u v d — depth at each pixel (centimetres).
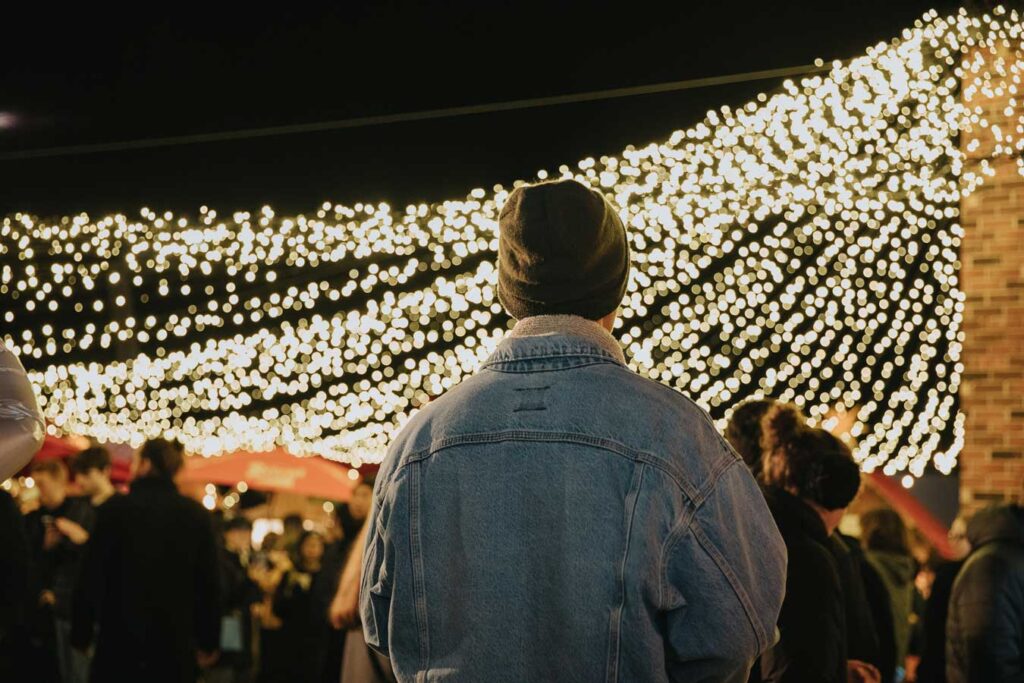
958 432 852
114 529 654
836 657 341
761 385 1100
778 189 737
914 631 759
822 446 392
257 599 927
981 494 694
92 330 1092
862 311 870
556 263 196
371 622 200
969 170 702
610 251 199
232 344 1134
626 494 178
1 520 580
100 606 652
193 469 1310
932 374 1182
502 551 180
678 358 995
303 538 905
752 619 176
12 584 582
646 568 173
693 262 827
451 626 183
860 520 734
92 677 650
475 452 187
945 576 512
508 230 200
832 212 734
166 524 659
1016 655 415
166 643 652
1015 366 695
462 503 185
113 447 1313
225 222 830
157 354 1271
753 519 182
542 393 189
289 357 1127
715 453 184
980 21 676
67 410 1252
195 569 672
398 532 191
